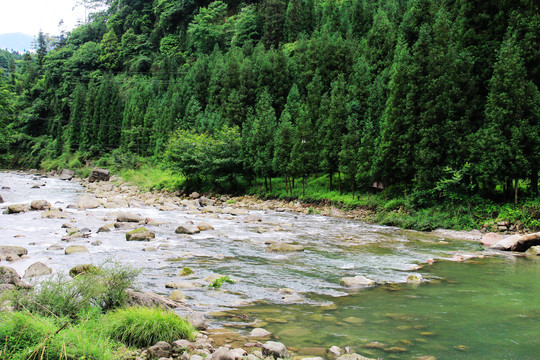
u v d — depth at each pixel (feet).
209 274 39.32
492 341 23.17
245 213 98.89
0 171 260.21
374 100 116.78
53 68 351.67
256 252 51.29
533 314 28.30
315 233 70.08
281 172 126.93
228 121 164.86
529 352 21.59
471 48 89.15
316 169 122.72
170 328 21.95
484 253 54.13
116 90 277.64
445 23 90.89
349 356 20.30
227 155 144.05
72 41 417.08
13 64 467.11
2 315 18.28
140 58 328.90
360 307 29.73
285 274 40.27
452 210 80.69
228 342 22.31
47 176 240.12
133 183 177.68
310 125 129.18
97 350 18.01
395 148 93.91
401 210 88.99
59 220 70.90
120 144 254.88
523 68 75.20
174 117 211.00
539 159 72.18
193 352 20.02
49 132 318.86
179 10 334.85
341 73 150.61
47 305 21.56
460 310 29.09
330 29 207.92
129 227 66.28
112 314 22.63
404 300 31.65
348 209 102.83
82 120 279.28
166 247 52.34
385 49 143.74
